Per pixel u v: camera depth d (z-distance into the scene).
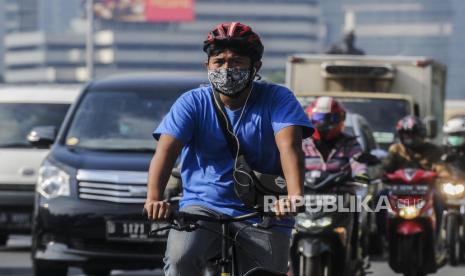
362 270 20.92
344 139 19.91
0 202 29.31
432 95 40.28
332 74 39.81
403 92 39.66
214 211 11.76
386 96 35.94
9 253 29.55
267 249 11.64
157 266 21.47
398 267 23.00
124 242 21.44
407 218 22.72
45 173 22.05
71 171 21.88
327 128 19.66
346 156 19.78
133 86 24.28
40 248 21.80
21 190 29.34
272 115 11.67
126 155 22.42
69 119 23.64
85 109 23.80
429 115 39.47
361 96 35.91
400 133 24.36
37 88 32.47
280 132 11.53
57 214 21.58
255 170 11.85
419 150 24.33
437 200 23.75
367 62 39.81
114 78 24.88
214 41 11.52
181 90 24.22
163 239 21.33
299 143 11.52
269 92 11.77
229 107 11.77
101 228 21.44
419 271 23.55
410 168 23.69
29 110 31.44
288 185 11.31
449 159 24.22
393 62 39.75
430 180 22.98
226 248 11.32
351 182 19.66
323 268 19.41
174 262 11.40
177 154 11.60
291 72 40.41
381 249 25.48
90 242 21.56
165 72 25.97
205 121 11.72
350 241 19.52
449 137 27.97
